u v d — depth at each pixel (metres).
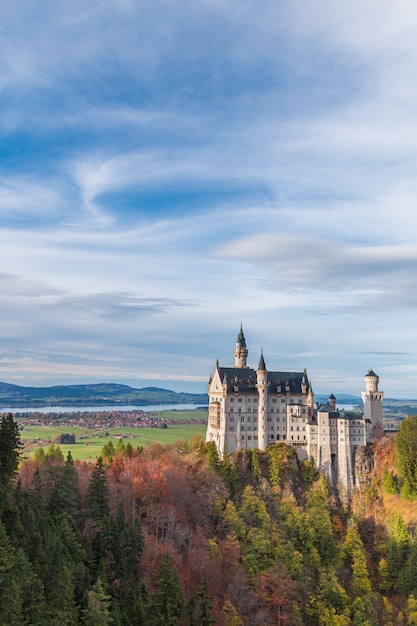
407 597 169.00
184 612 108.56
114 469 181.25
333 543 186.00
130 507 153.00
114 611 98.12
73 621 89.62
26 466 166.88
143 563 123.75
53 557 98.06
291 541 176.25
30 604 85.69
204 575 136.12
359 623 151.88
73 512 125.38
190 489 182.12
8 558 86.00
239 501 194.50
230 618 126.88
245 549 161.50
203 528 167.50
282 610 146.12
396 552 180.38
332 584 158.75
